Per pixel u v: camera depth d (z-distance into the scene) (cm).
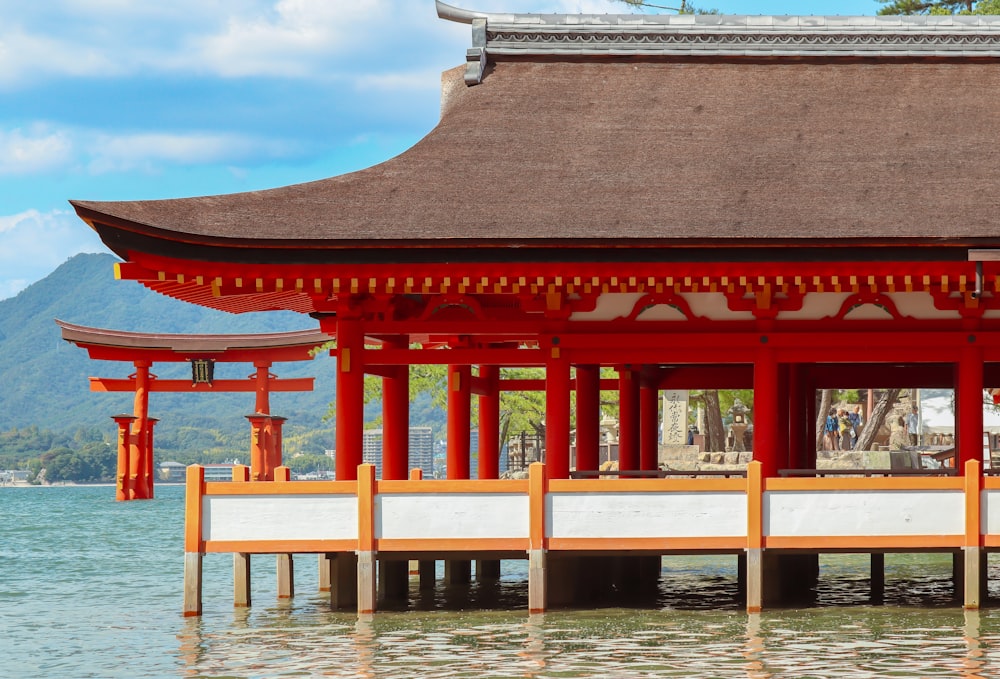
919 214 2064
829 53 2620
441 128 2400
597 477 2488
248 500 2019
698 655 1769
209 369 8288
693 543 1977
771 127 2383
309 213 2117
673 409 6931
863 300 2222
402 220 2092
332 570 2269
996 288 2084
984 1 5866
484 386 3028
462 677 1639
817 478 1986
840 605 2281
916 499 1984
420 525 1989
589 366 2736
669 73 2600
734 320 2234
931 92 2489
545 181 2209
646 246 2025
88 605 2616
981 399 2194
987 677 1611
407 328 2236
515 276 2081
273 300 2442
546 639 1905
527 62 2656
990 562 3397
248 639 1975
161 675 1714
